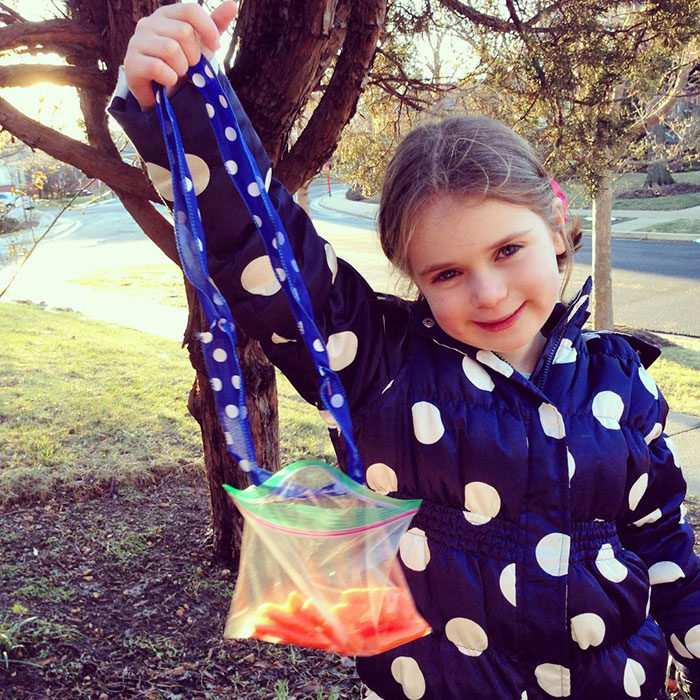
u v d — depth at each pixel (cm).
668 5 431
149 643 278
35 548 342
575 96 456
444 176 101
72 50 244
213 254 103
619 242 1706
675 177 2473
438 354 118
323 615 91
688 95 770
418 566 113
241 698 254
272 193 108
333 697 254
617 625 113
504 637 110
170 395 593
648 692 115
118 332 948
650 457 120
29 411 518
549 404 113
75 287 1405
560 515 110
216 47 93
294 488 93
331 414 95
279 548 90
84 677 254
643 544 126
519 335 108
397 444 116
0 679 244
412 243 107
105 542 351
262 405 306
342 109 241
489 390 115
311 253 109
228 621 91
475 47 460
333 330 113
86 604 301
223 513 330
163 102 90
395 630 94
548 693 110
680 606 124
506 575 109
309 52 218
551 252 108
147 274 1554
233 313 106
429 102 473
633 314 1044
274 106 230
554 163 443
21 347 762
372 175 628
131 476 420
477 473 111
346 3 219
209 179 97
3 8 303
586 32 429
